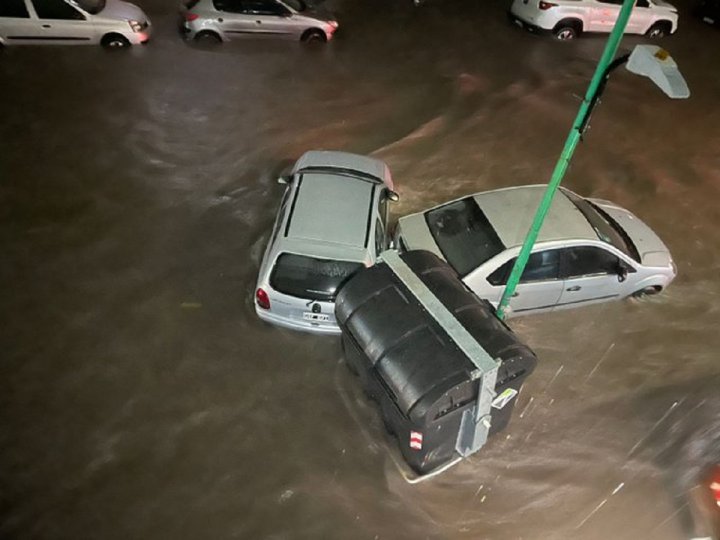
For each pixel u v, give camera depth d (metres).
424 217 8.52
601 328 8.57
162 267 9.03
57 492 6.64
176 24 14.30
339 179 8.40
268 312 7.95
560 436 7.43
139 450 7.04
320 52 13.88
